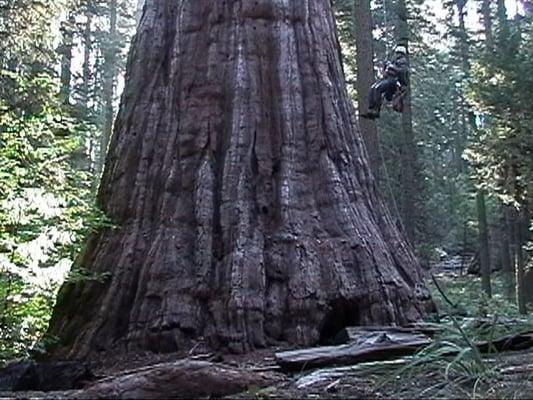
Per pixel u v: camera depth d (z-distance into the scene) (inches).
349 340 235.8
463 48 1111.6
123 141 302.8
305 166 290.4
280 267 265.3
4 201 261.0
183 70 302.8
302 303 257.1
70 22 768.3
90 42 1065.5
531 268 906.1
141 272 269.0
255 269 259.6
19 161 299.0
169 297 257.9
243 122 288.4
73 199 290.7
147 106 304.7
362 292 263.7
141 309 259.6
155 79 309.6
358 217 285.0
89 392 159.9
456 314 306.5
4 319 276.4
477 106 767.1
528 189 721.6
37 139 326.3
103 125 1007.6
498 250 1183.6
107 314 263.9
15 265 258.8
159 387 161.8
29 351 264.8
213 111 294.4
